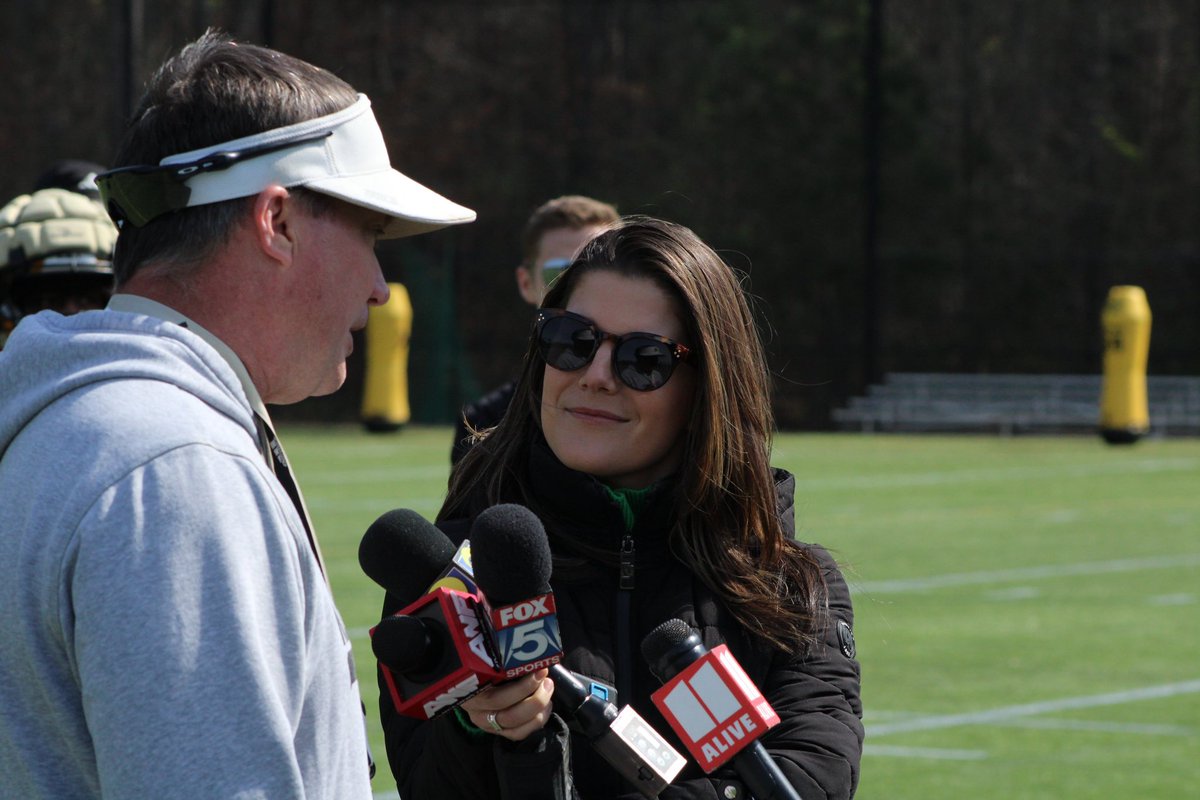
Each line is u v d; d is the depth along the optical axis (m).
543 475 5.92
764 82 70.94
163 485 3.82
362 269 4.50
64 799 3.89
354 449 47.53
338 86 4.51
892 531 31.20
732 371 5.96
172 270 4.30
